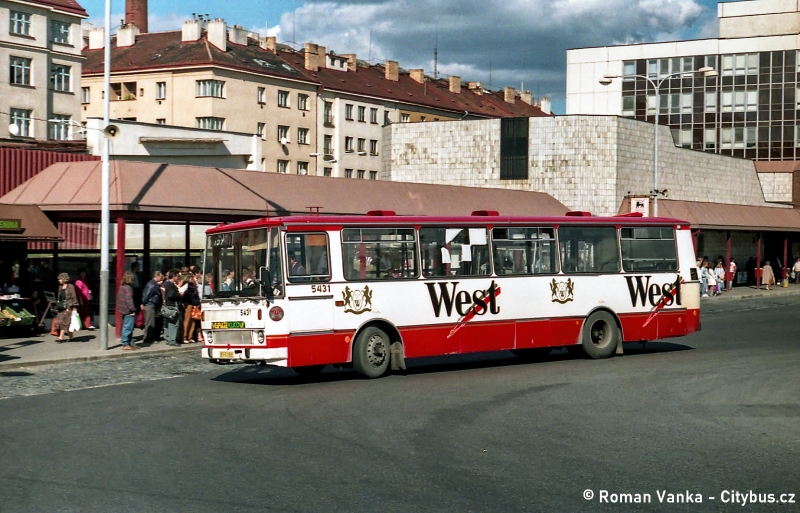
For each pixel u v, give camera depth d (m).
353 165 95.25
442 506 8.37
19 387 17.09
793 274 66.12
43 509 8.30
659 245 22.55
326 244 17.67
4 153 29.73
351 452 10.78
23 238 25.17
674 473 9.70
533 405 14.25
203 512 8.18
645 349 23.44
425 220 18.98
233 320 17.45
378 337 18.12
